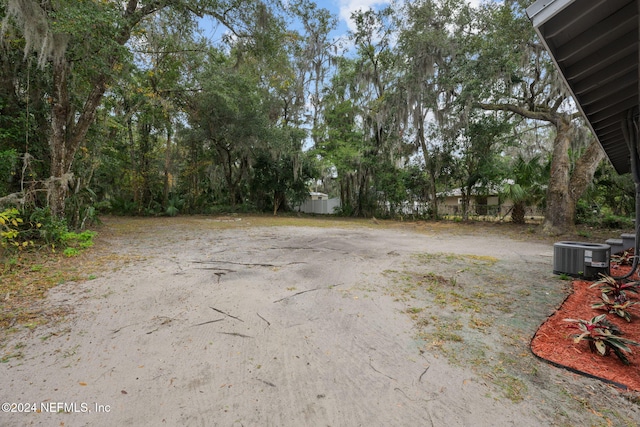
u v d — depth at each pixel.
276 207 20.62
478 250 7.18
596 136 4.93
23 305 3.28
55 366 2.16
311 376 2.11
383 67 16.86
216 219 15.73
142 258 5.72
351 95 18.17
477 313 3.24
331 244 7.76
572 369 2.16
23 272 4.47
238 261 5.58
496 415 1.72
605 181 12.46
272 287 4.09
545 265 5.52
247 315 3.14
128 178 17.66
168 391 1.92
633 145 3.84
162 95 12.16
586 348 2.46
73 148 7.45
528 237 9.72
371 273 4.87
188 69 10.93
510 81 11.10
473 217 16.47
